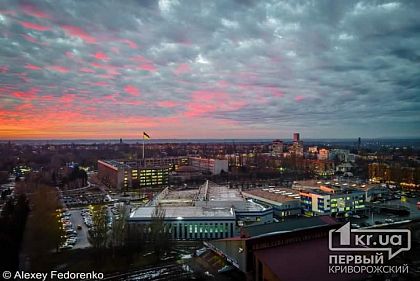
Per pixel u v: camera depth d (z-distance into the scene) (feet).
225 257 371.56
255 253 321.73
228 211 546.67
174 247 459.32
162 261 399.65
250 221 554.05
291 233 346.33
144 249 429.38
